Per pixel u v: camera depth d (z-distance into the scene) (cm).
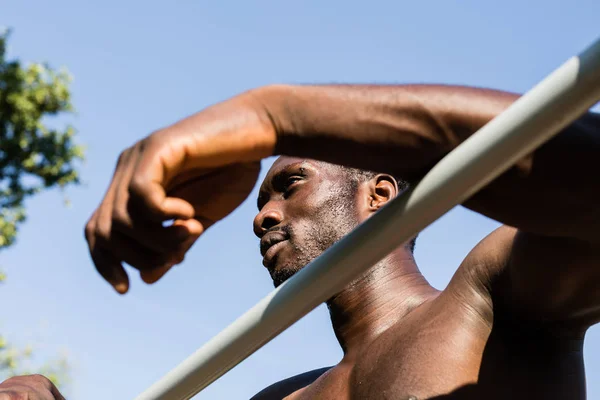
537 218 149
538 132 132
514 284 199
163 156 142
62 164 1184
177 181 150
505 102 145
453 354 207
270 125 149
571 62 130
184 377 185
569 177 144
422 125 145
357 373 230
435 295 258
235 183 156
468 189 139
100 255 149
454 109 144
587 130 147
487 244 214
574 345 209
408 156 146
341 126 147
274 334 168
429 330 215
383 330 254
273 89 151
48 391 242
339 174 292
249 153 148
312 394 244
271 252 283
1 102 1179
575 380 207
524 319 204
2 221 1143
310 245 282
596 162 144
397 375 212
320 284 157
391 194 295
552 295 190
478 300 211
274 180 295
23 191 1170
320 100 148
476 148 137
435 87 148
